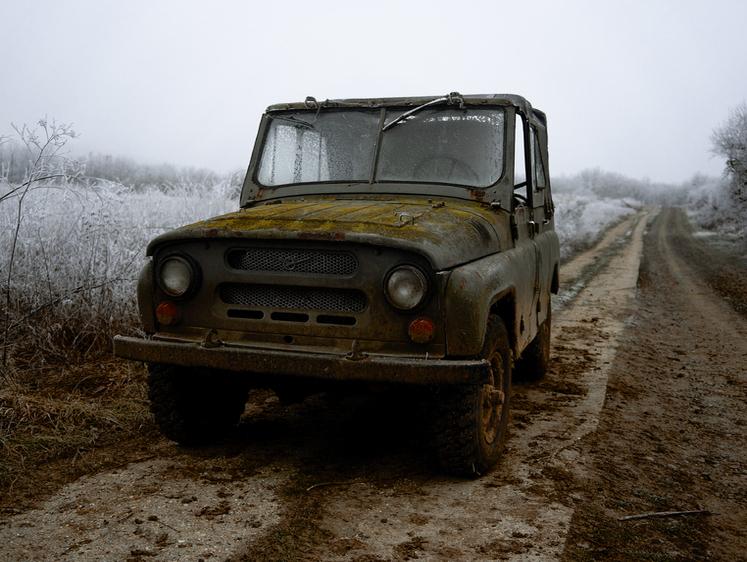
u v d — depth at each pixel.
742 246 22.91
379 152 4.21
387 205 3.71
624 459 3.98
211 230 3.25
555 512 3.09
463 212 3.65
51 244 6.09
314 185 4.25
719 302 12.06
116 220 6.53
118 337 3.51
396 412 4.69
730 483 3.78
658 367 6.90
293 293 3.24
